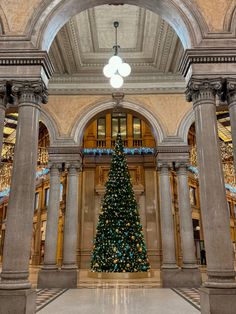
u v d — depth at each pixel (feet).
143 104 36.09
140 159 61.52
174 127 35.42
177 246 59.11
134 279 35.29
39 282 30.86
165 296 24.88
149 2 21.63
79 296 25.02
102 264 36.11
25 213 17.29
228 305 15.52
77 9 21.72
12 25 19.97
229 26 19.99
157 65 35.88
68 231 32.83
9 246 16.69
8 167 57.00
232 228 70.18
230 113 18.99
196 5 20.52
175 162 34.50
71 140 34.96
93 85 36.52
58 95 36.37
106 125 63.77
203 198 17.78
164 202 33.91
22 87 19.01
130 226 36.68
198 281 31.04
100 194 59.57
